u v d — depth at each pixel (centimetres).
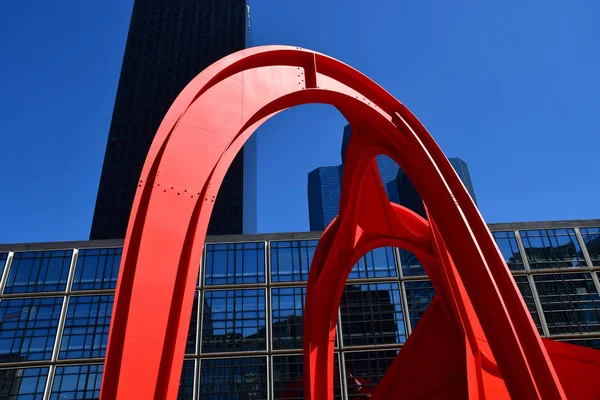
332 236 1920
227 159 829
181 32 10269
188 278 677
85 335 3578
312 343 1778
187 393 3428
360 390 3469
